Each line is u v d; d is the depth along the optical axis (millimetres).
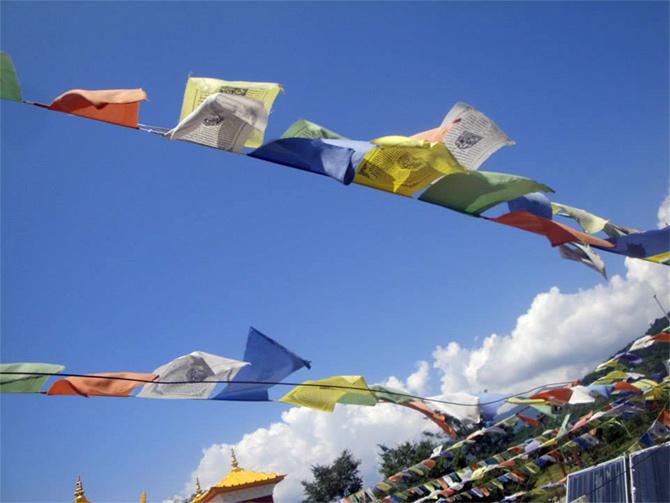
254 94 5109
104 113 4867
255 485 17359
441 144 5148
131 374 6371
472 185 5891
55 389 6102
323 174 5297
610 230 7953
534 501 21969
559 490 20828
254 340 6895
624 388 13656
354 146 5164
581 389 12109
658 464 10883
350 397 7973
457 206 6055
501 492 26094
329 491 40812
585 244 7078
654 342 13656
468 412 8578
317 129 5523
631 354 13992
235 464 18297
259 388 7105
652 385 14227
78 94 4742
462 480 17234
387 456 40594
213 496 16984
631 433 21531
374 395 8062
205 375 6668
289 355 6941
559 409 12617
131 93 4875
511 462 17016
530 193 6121
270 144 5184
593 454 21969
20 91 4613
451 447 15531
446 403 8547
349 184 5246
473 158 5707
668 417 15516
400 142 5148
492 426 14797
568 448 18750
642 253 8078
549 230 6629
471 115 5512
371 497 16719
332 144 5180
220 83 5105
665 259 8602
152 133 5055
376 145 5164
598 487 12172
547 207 6492
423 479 29344
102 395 6270
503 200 6051
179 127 4984
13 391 5922
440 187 5859
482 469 17156
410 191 5719
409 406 8383
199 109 4910
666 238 7887
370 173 5488
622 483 11461
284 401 7508
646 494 10711
